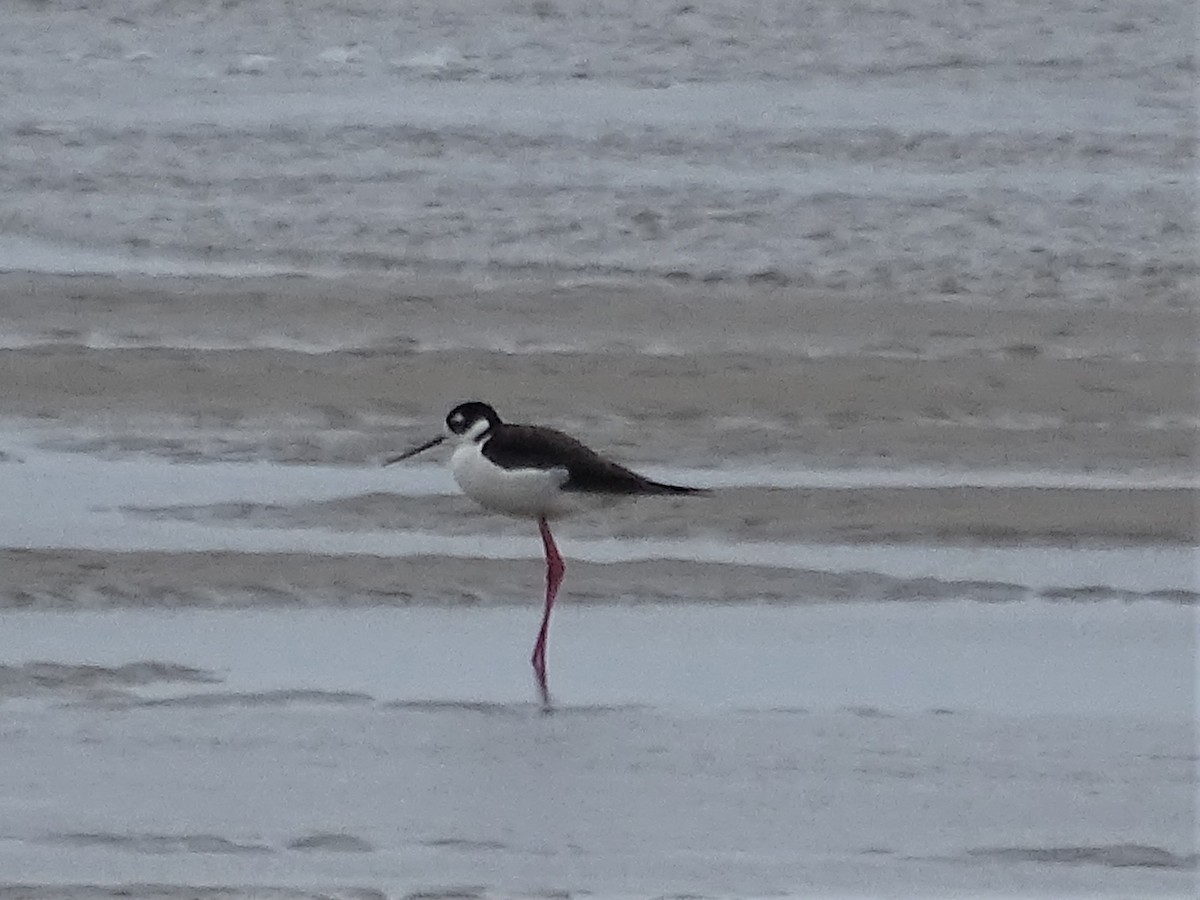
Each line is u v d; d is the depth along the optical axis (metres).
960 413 16.59
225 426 15.85
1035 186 21.66
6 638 12.05
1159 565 13.61
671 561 13.45
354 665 11.87
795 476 15.12
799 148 22.47
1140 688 11.73
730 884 9.55
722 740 10.97
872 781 10.56
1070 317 18.84
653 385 17.00
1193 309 19.14
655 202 21.03
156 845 9.80
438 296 18.92
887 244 20.31
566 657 12.05
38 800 10.18
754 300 19.03
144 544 13.52
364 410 16.30
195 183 21.33
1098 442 15.99
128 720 11.05
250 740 10.87
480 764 10.68
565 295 19.02
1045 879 9.66
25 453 15.20
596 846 9.88
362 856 9.73
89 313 18.22
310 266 19.56
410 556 13.48
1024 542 13.94
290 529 13.91
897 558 13.62
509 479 12.16
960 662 12.05
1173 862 9.84
